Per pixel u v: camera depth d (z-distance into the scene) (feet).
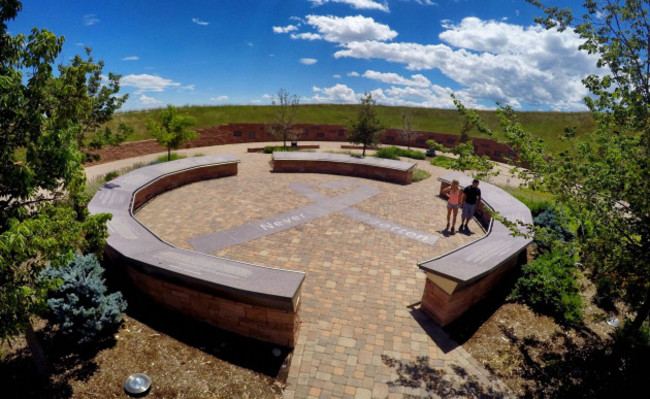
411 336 20.04
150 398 15.26
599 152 16.39
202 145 89.56
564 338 20.62
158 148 76.02
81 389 15.51
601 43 15.51
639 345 16.62
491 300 24.12
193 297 19.89
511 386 16.93
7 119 12.06
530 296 23.57
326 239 32.14
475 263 22.07
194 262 20.40
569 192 15.66
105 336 18.76
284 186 48.65
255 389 16.08
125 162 65.41
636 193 14.20
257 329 18.97
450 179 47.14
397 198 46.01
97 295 18.44
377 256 29.32
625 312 23.62
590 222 15.76
